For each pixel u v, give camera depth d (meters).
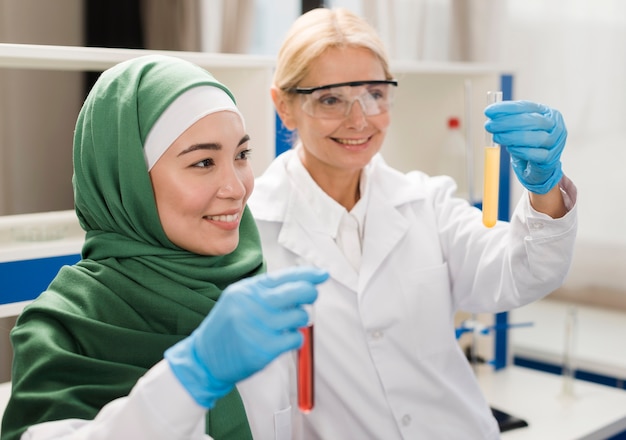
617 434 2.63
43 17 2.82
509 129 1.39
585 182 3.40
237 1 3.03
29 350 1.30
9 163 2.78
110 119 1.36
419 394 1.79
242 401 1.43
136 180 1.34
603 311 3.43
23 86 2.79
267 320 1.00
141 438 1.02
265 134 2.14
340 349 1.75
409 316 1.80
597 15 3.32
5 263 1.84
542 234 1.54
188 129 1.32
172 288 1.38
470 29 3.35
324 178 1.88
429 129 2.85
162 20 2.98
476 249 1.82
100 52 1.82
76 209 1.49
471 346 2.91
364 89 1.77
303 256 1.80
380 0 3.20
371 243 1.82
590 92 3.36
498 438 1.93
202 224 1.36
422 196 1.94
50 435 1.13
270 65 2.12
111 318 1.37
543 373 2.84
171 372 1.03
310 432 1.76
